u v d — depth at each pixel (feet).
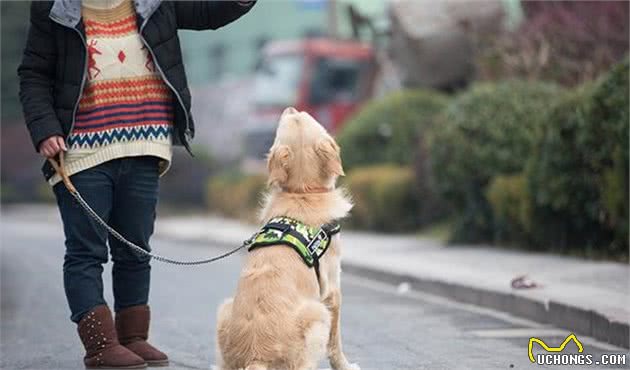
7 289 54.60
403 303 46.24
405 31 87.97
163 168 29.12
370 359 32.14
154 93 28.45
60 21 27.48
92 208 28.04
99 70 27.94
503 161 61.87
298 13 147.74
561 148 52.95
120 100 28.09
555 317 38.91
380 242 70.64
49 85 28.19
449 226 72.38
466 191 64.03
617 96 49.32
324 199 26.48
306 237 25.67
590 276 45.80
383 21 119.85
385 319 41.09
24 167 191.52
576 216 53.98
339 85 114.32
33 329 39.40
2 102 192.54
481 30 85.25
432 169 65.21
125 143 28.09
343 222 83.10
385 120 83.61
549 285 43.47
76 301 28.09
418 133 80.48
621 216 49.60
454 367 30.78
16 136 192.75
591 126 50.88
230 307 25.43
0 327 40.11
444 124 64.69
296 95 112.98
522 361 31.78
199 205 129.59
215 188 116.98
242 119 136.56
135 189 28.55
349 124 87.51
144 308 29.60
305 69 113.70
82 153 27.99
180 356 32.58
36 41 27.99
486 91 64.08
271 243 25.61
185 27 29.40
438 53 87.04
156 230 100.83
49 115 27.81
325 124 113.09
